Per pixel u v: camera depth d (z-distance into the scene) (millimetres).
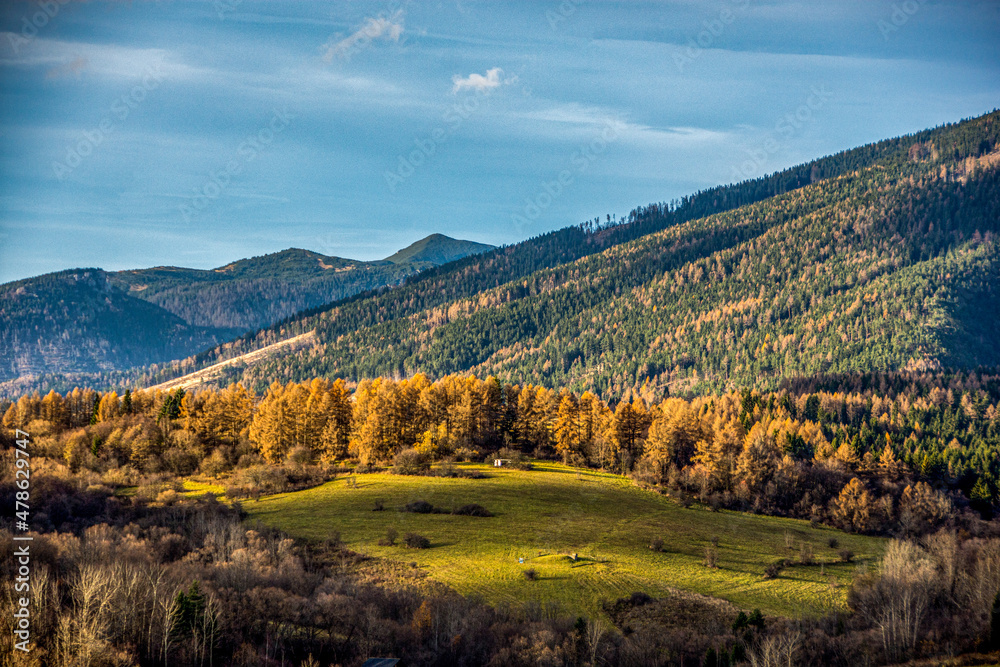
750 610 83688
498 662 64250
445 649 65750
